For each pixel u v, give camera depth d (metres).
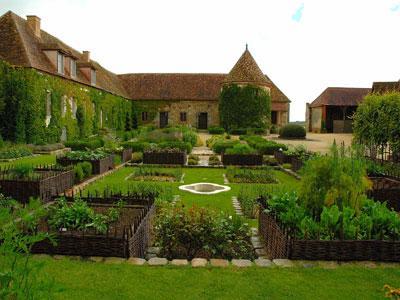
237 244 6.10
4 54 22.22
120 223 5.90
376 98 16.12
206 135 39.16
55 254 5.13
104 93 35.00
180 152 17.36
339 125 46.38
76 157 14.21
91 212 5.82
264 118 41.09
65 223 5.55
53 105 24.59
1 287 2.51
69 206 6.38
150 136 27.14
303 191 6.14
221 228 5.91
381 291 4.27
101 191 10.71
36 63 22.70
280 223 5.65
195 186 12.04
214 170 16.31
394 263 5.05
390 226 5.47
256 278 4.55
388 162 15.04
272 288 4.30
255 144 22.94
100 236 5.11
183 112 45.84
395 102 14.93
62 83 25.86
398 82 31.97
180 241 5.75
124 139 28.98
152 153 17.47
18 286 2.48
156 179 13.46
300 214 5.71
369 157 16.31
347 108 48.09
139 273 4.62
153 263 4.93
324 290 4.27
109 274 4.57
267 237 6.13
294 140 34.34
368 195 8.87
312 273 4.69
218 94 46.09
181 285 4.35
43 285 2.55
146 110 46.00
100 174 13.95
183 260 5.07
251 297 4.11
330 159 6.04
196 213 5.98
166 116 46.09
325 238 5.22
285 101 46.94
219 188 11.88
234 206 9.19
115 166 16.28
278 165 17.62
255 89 40.31
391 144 15.10
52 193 9.64
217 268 4.83
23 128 21.91
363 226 5.42
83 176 12.37
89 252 5.11
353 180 5.94
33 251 5.13
